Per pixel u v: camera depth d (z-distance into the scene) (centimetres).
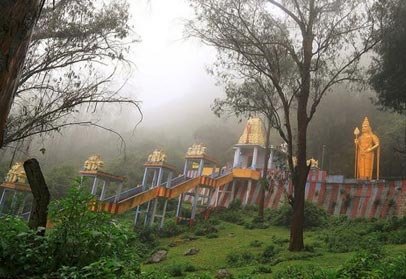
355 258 789
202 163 3000
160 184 2625
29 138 1103
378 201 2542
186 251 1872
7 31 185
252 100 1956
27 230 494
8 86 190
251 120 3578
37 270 448
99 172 2378
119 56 1162
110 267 420
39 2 206
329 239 1795
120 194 2486
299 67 1756
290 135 1752
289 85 1947
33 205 561
